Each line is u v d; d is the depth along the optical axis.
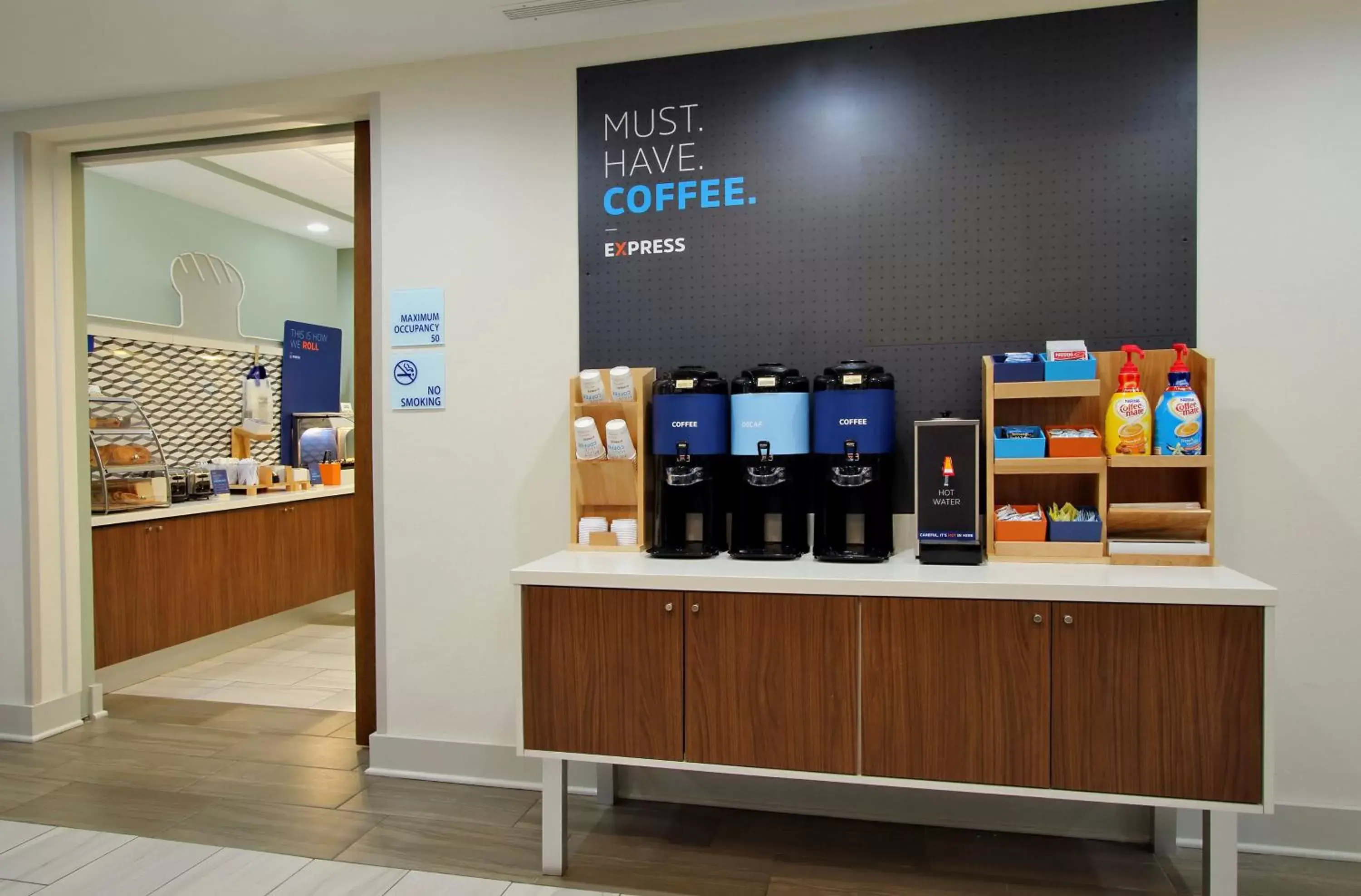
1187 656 1.89
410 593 2.96
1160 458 2.18
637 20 2.64
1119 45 2.43
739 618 2.12
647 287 2.77
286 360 6.09
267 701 3.81
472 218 2.90
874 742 2.06
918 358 2.58
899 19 2.56
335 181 5.24
